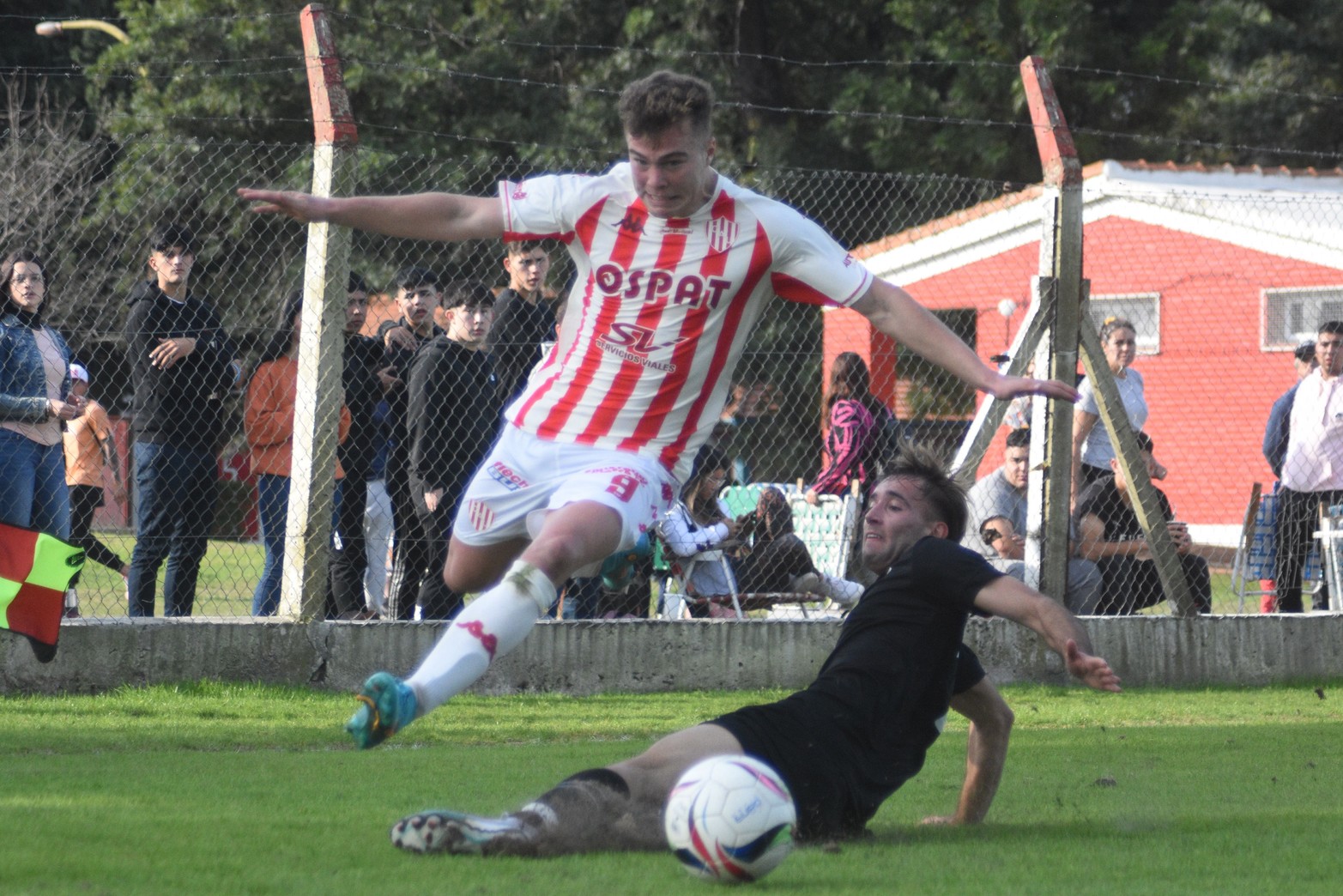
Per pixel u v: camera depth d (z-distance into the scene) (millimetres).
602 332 12203
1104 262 56125
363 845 10172
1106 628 27094
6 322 22312
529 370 24781
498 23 71875
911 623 11352
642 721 20938
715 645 25453
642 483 11773
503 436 12547
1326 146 88188
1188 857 10438
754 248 12000
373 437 25141
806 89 79062
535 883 8891
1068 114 79188
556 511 11516
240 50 68250
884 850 10633
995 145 70875
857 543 28344
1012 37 74125
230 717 20328
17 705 20453
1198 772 16141
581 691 24531
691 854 9109
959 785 15117
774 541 27906
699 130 11492
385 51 67688
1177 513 54188
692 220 12000
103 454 27938
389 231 12172
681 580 28016
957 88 73125
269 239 48469
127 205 38656
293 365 24750
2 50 75562
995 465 50438
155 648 22297
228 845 10047
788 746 10797
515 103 70125
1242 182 57969
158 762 15531
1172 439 54344
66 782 13539
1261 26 84688
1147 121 81500
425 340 26344
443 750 17531
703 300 12000
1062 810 13195
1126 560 28438
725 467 28281
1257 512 31422
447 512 24078
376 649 23469
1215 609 35844
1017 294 55500
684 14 73000
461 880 8930
